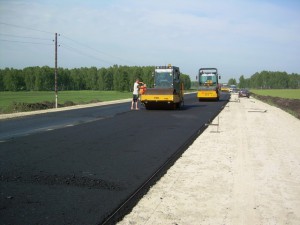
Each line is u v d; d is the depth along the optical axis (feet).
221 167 26.63
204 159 29.43
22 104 93.35
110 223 15.85
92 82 445.37
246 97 187.11
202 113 74.74
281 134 45.44
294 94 238.48
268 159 29.86
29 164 26.40
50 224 15.55
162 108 87.30
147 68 360.48
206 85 129.49
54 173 23.97
